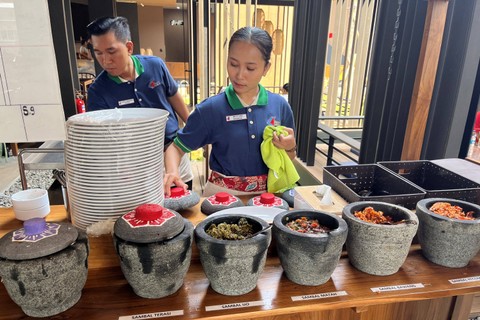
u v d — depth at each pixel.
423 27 1.33
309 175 2.84
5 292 0.70
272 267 0.80
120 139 0.72
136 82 1.58
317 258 0.69
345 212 0.79
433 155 1.40
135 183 0.77
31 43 0.64
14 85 0.65
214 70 3.43
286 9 3.79
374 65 1.64
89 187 0.75
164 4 5.13
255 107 1.22
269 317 0.84
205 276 0.76
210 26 3.25
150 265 0.64
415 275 0.78
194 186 2.88
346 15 3.32
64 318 0.63
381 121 1.59
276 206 0.94
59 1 1.29
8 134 0.68
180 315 0.65
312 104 2.96
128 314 0.65
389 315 0.97
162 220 0.67
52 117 0.69
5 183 2.80
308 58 3.01
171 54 5.97
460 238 0.76
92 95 1.58
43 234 0.61
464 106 1.30
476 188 0.93
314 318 0.89
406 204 0.89
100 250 0.78
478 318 1.04
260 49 1.01
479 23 1.21
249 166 1.25
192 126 1.23
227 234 0.70
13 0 0.61
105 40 1.38
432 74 1.25
